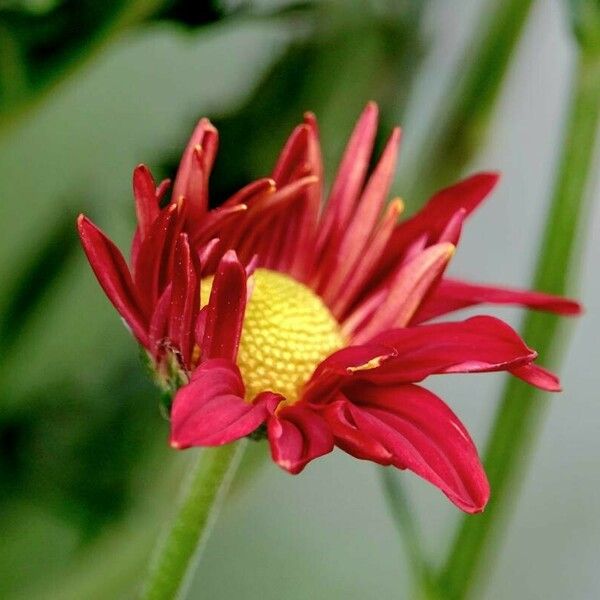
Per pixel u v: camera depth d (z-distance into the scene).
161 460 0.34
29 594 0.33
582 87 0.32
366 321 0.28
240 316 0.25
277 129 0.33
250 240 0.28
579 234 0.32
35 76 0.31
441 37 0.37
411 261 0.27
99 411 0.34
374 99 0.34
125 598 0.33
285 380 0.27
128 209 0.36
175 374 0.26
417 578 0.31
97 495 0.33
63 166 0.38
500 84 0.33
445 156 0.33
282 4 0.34
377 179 0.28
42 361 0.34
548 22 0.43
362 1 0.33
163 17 0.32
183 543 0.27
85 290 0.34
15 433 0.33
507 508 0.32
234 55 0.39
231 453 0.27
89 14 0.31
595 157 0.32
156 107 0.39
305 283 0.29
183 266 0.25
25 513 0.33
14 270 0.34
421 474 0.24
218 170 0.33
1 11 0.30
